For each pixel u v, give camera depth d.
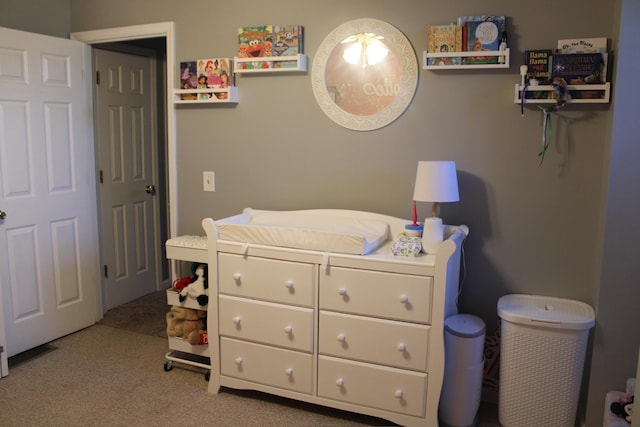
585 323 2.21
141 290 4.14
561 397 2.29
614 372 2.27
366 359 2.34
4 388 2.71
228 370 2.64
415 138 2.63
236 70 2.88
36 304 3.17
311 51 2.77
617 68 2.14
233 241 2.52
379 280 2.26
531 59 2.38
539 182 2.46
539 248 2.50
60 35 3.39
